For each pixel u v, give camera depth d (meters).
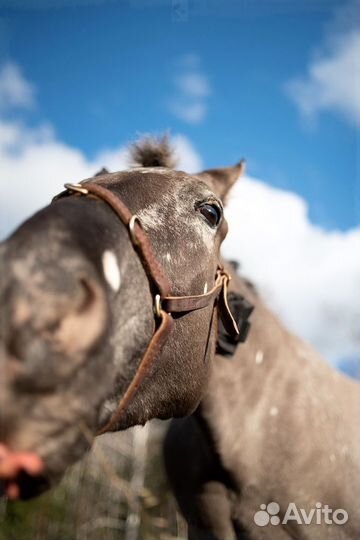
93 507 6.19
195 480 2.64
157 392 1.96
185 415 2.16
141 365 1.68
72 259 1.31
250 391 2.56
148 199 1.87
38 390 1.22
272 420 2.57
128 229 1.63
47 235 1.33
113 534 6.03
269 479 2.53
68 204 1.51
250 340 2.59
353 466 2.70
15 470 1.24
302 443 2.57
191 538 2.75
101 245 1.44
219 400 2.47
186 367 2.01
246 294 2.73
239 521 2.55
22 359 1.20
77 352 1.27
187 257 1.89
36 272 1.25
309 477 2.56
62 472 1.30
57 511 5.92
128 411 1.89
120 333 1.54
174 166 2.58
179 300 1.82
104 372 1.34
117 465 6.58
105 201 1.64
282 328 2.83
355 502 2.66
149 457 6.55
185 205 1.94
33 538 5.64
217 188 2.65
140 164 2.57
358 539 2.65
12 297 1.22
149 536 4.36
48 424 1.24
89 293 1.31
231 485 2.55
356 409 2.88
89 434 1.33
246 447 2.52
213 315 2.16
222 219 2.11
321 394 2.73
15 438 1.21
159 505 4.95
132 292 1.58
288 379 2.66
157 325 1.72
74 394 1.27
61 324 1.25
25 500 1.34
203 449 2.58
